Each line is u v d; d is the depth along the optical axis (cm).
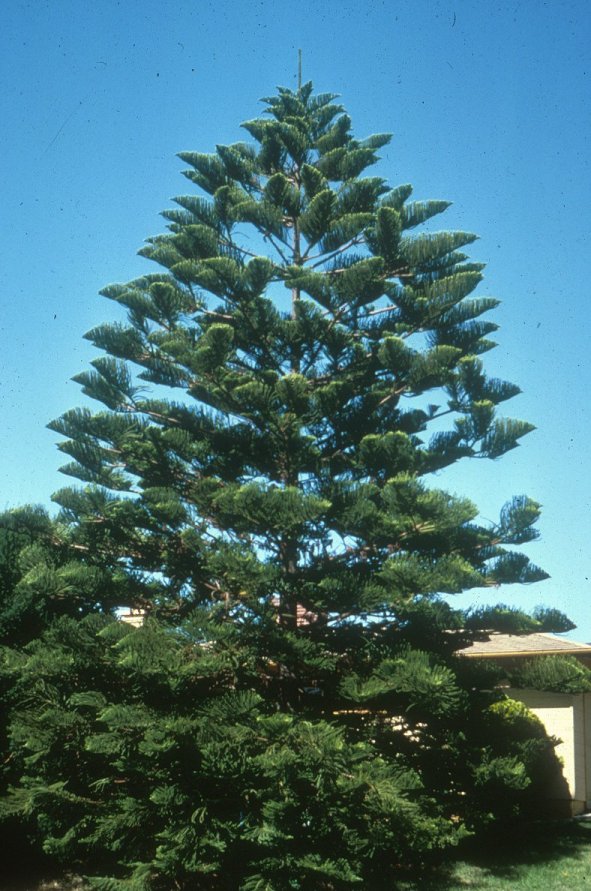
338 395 1261
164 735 1011
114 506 1270
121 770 1080
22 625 1278
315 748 945
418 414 1352
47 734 1107
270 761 937
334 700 1186
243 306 1271
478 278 1262
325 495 1177
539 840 1264
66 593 1234
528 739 1284
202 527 1223
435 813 1098
